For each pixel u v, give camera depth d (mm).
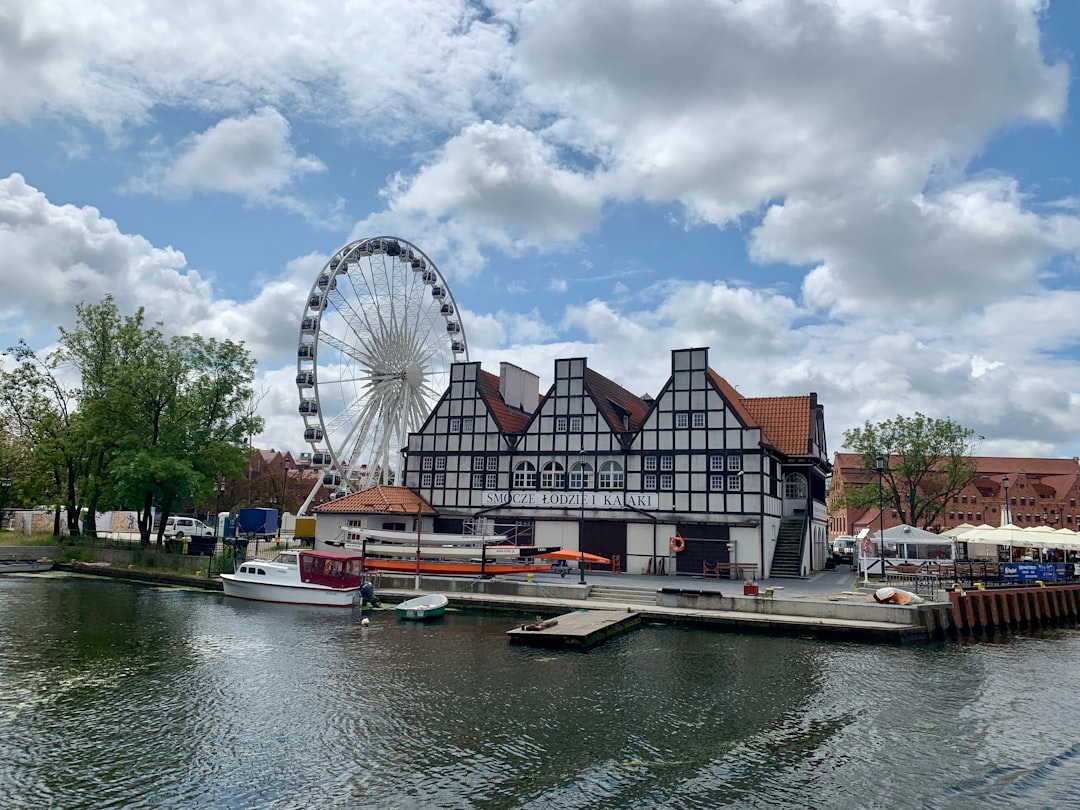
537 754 15898
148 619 31234
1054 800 14453
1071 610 39031
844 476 105000
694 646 26938
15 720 17625
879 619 29484
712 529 42156
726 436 42500
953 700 20875
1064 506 103750
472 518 47375
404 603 32562
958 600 31641
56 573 49219
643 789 14258
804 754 16359
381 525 46281
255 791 13820
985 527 47969
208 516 84625
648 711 19062
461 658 24641
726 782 14719
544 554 38062
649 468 43812
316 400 49844
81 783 14086
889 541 42188
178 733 16875
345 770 14852
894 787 14781
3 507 62188
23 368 56469
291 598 36062
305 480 106625
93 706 18781
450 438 48969
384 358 53688
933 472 67500
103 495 53312
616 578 40406
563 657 24906
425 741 16562
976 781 15227
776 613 30750
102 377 53219
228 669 22781
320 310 50562
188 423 51656
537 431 46719
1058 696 21719
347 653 25266
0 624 29484
